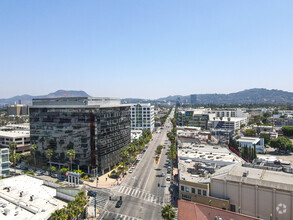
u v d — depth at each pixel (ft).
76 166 355.56
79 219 202.08
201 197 208.64
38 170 377.30
